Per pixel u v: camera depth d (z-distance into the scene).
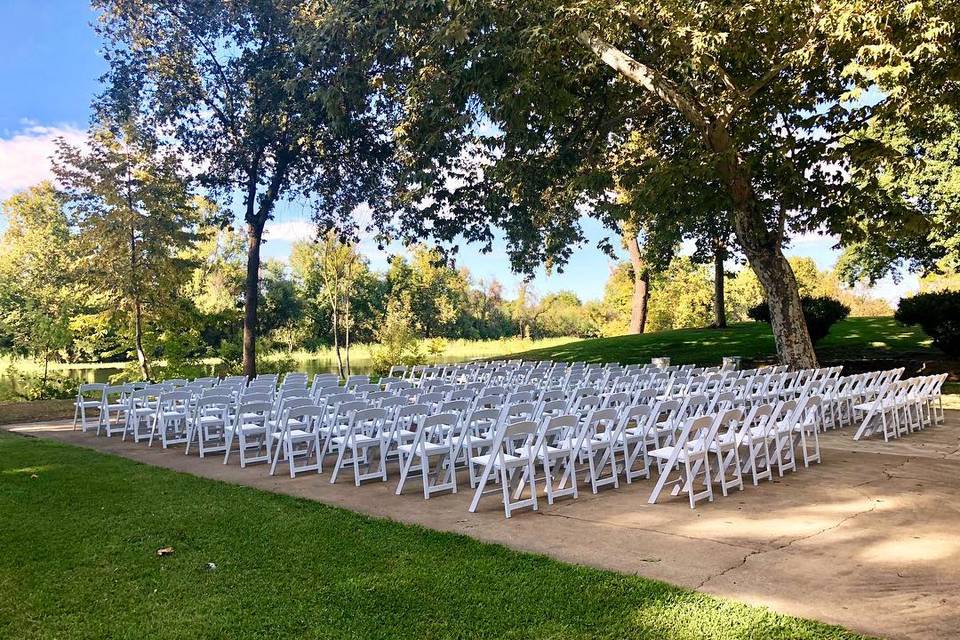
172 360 20.81
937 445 9.09
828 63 12.98
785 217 14.54
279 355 39.19
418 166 15.85
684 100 13.12
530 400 9.12
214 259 39.28
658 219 18.00
